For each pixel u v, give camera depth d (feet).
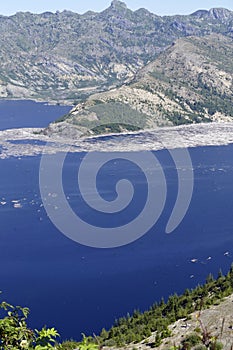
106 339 279.90
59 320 367.04
